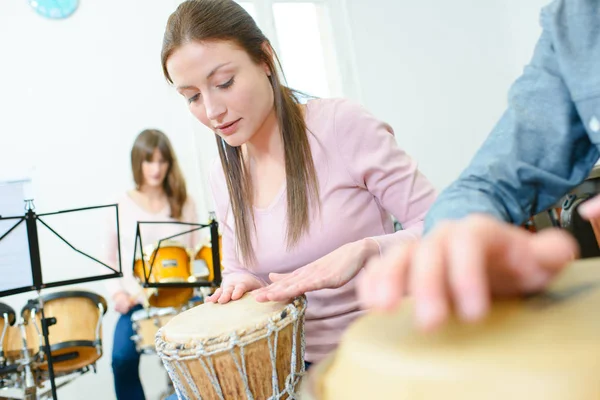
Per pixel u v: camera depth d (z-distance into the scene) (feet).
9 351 8.53
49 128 11.02
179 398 3.61
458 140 15.64
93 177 11.22
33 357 8.29
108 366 10.88
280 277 3.73
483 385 0.86
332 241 4.02
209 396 3.39
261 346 3.30
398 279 0.87
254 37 3.82
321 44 14.34
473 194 2.01
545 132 2.28
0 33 10.86
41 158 10.89
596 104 2.17
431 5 15.51
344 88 14.21
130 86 11.71
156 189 10.21
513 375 0.85
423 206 3.96
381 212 4.22
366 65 14.48
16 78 10.89
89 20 11.53
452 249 0.86
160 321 9.16
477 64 16.07
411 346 0.99
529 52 16.25
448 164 15.44
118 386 9.71
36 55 11.07
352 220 4.04
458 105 15.69
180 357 3.34
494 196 2.10
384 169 3.97
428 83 15.30
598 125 2.17
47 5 11.18
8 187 6.18
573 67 2.23
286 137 3.98
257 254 4.26
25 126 10.85
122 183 11.43
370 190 4.09
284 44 13.92
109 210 10.05
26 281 6.18
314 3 14.21
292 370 3.44
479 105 16.01
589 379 0.83
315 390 1.10
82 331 8.60
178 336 3.44
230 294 3.97
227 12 3.72
